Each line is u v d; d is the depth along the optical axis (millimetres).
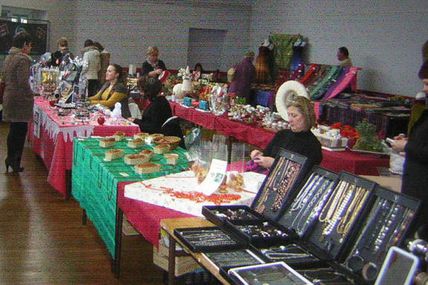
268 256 1831
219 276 1727
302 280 1621
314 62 9328
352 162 3988
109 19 9391
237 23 9672
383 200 1750
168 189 2791
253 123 5660
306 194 2107
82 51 7445
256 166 3361
